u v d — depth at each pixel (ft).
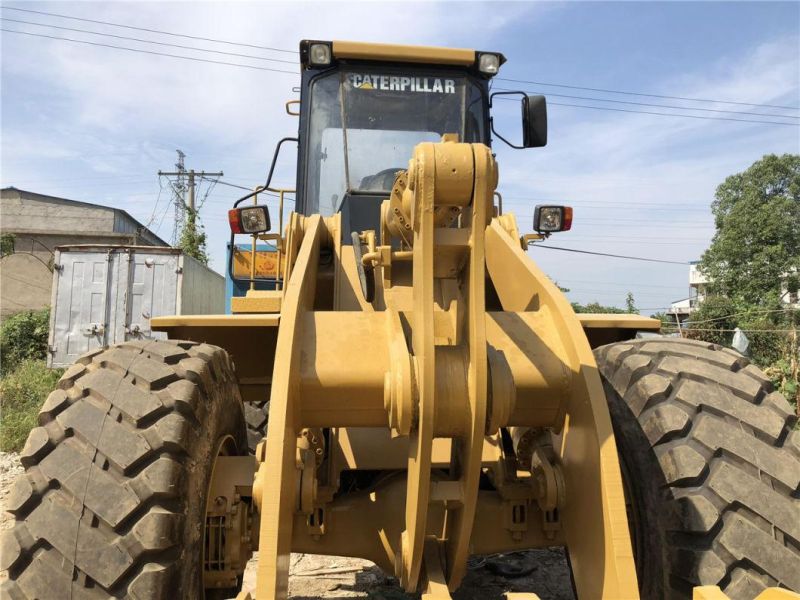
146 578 5.74
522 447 8.49
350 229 12.73
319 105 14.05
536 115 14.64
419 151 5.61
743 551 6.18
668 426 7.04
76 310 43.27
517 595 5.58
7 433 25.22
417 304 5.91
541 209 12.08
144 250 43.93
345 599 12.03
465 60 14.25
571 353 6.88
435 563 7.06
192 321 9.01
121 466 6.12
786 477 6.55
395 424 6.01
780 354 50.83
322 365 6.53
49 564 5.86
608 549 6.01
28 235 94.68
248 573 13.60
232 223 11.93
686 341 8.42
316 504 7.84
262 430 14.78
